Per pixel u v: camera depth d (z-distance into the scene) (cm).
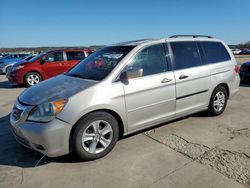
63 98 323
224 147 372
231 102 641
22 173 318
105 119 347
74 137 326
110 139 356
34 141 315
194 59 462
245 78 934
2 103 718
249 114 533
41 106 318
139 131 409
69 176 309
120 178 301
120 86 357
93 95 334
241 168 312
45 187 288
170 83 411
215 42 516
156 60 408
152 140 404
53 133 309
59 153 321
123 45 422
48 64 1057
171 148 374
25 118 325
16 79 1032
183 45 454
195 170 311
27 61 1059
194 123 478
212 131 437
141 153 361
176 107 431
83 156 336
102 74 371
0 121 536
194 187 279
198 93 461
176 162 333
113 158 350
